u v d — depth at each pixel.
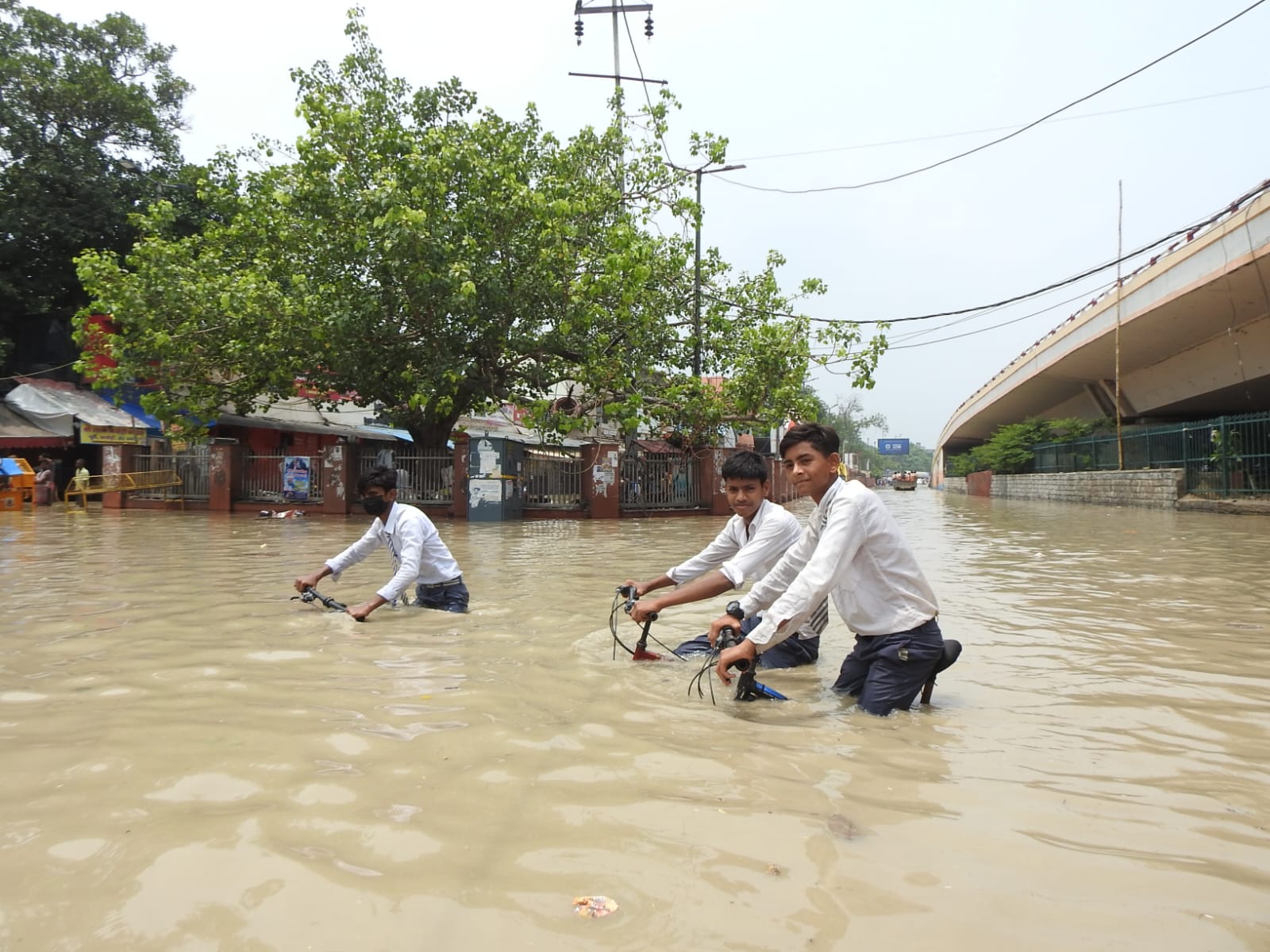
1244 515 17.86
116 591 6.54
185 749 2.76
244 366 18.02
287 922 1.71
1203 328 24.22
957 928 1.72
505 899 1.81
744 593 6.78
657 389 20.08
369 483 5.52
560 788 2.45
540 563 9.20
